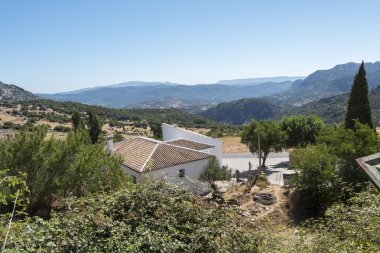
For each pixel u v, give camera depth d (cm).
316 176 1836
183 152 2633
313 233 736
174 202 735
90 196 783
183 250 638
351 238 610
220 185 2467
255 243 654
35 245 501
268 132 3272
